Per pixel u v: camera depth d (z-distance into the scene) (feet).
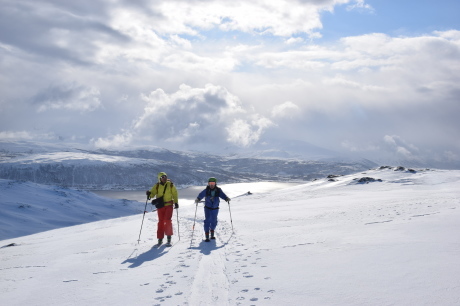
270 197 123.75
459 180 131.23
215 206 35.94
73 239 43.19
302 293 15.33
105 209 276.00
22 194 255.91
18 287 20.06
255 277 18.95
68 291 18.92
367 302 13.37
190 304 15.89
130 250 31.65
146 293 17.98
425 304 12.55
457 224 28.43
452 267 16.31
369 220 37.22
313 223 41.22
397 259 18.78
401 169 170.91
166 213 34.73
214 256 26.53
